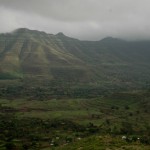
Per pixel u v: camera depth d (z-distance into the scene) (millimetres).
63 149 186000
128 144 168500
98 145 163875
